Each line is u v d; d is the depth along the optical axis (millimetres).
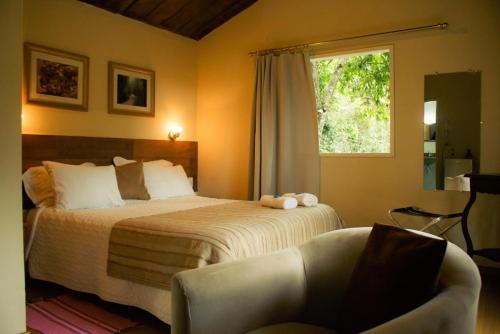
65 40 3742
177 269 2107
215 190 5062
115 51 4191
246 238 2193
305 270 1614
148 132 4555
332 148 4711
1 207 2000
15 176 2059
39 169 3303
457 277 1202
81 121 3877
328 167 4258
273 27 4582
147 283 2230
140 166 3783
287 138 4324
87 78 3904
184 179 4230
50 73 3607
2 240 2002
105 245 2539
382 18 3938
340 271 1580
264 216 2664
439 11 3670
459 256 1319
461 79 3604
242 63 4816
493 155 3494
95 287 2580
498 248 3359
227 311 1312
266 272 1450
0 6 2000
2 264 1999
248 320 1366
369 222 4039
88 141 3834
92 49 3973
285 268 1518
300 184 4312
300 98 4305
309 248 1670
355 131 4617
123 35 4270
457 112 3627
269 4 4605
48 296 2818
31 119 3490
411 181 3836
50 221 2898
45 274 2889
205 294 1271
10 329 2025
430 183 3752
